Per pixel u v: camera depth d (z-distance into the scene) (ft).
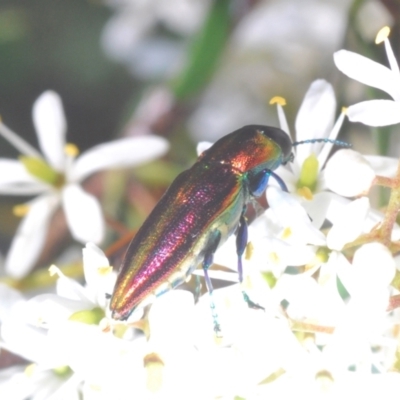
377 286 0.28
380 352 0.29
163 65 0.42
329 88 0.31
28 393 0.30
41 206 0.34
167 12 0.43
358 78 0.29
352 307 0.28
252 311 0.28
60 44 0.43
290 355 0.28
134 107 0.41
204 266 0.29
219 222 0.29
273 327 0.28
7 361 0.32
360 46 0.35
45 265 0.36
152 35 0.43
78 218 0.33
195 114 0.41
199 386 0.28
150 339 0.28
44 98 0.34
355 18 0.35
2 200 0.39
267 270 0.29
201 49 0.37
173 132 0.38
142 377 0.28
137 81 0.43
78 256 0.37
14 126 0.43
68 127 0.43
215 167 0.29
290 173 0.31
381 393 0.28
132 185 0.36
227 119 0.42
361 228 0.28
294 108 0.41
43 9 0.43
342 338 0.28
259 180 0.30
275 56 0.42
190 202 0.29
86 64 0.43
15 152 0.43
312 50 0.42
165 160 0.38
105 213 0.35
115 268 0.32
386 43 0.29
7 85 0.43
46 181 0.34
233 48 0.41
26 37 0.43
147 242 0.29
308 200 0.30
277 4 0.42
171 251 0.29
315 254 0.29
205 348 0.28
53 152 0.34
